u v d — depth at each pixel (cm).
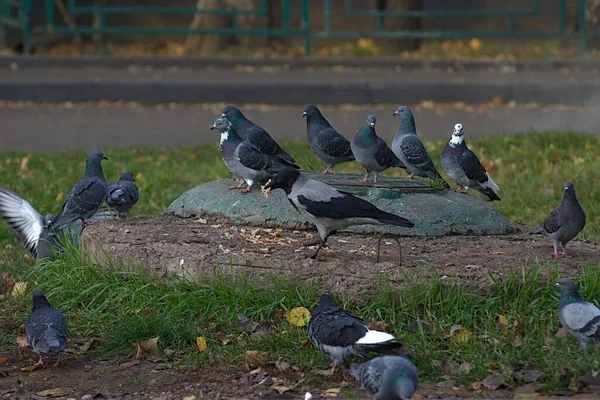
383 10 3650
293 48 3603
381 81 3014
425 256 1167
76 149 2325
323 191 1101
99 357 1029
